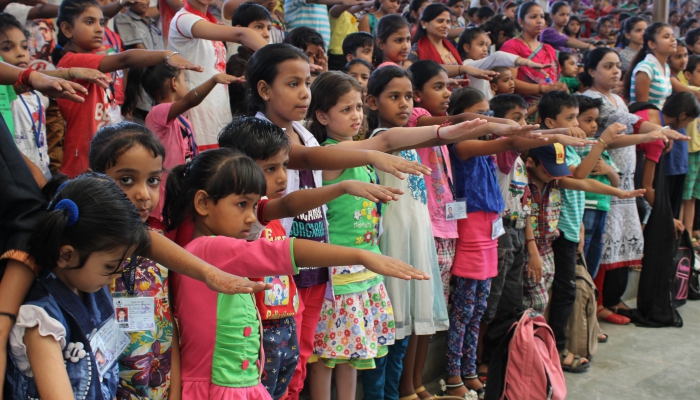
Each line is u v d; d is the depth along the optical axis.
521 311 3.20
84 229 1.22
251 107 2.33
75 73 2.00
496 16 5.46
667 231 4.35
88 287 1.32
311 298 2.26
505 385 2.93
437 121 2.82
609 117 4.30
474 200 2.99
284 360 1.97
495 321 3.30
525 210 3.35
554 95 3.61
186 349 1.69
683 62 5.62
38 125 2.53
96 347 1.35
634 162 4.27
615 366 3.67
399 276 1.46
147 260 1.63
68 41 2.85
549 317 3.68
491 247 3.06
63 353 1.29
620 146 3.60
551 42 5.86
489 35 5.45
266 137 1.88
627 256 4.30
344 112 2.42
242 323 1.68
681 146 4.85
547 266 3.54
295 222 2.20
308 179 2.30
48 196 1.50
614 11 8.55
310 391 2.46
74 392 1.29
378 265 1.47
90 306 1.38
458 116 2.75
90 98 2.58
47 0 3.82
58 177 1.53
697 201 5.64
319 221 2.27
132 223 1.27
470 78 4.28
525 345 2.91
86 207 1.23
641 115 4.62
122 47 3.65
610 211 4.21
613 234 4.22
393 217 2.71
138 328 1.57
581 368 3.56
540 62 4.74
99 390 1.34
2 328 1.25
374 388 2.67
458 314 3.08
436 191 2.89
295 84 2.18
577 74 5.23
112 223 1.23
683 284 4.55
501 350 2.99
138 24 3.79
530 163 3.46
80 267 1.26
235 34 2.80
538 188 3.50
